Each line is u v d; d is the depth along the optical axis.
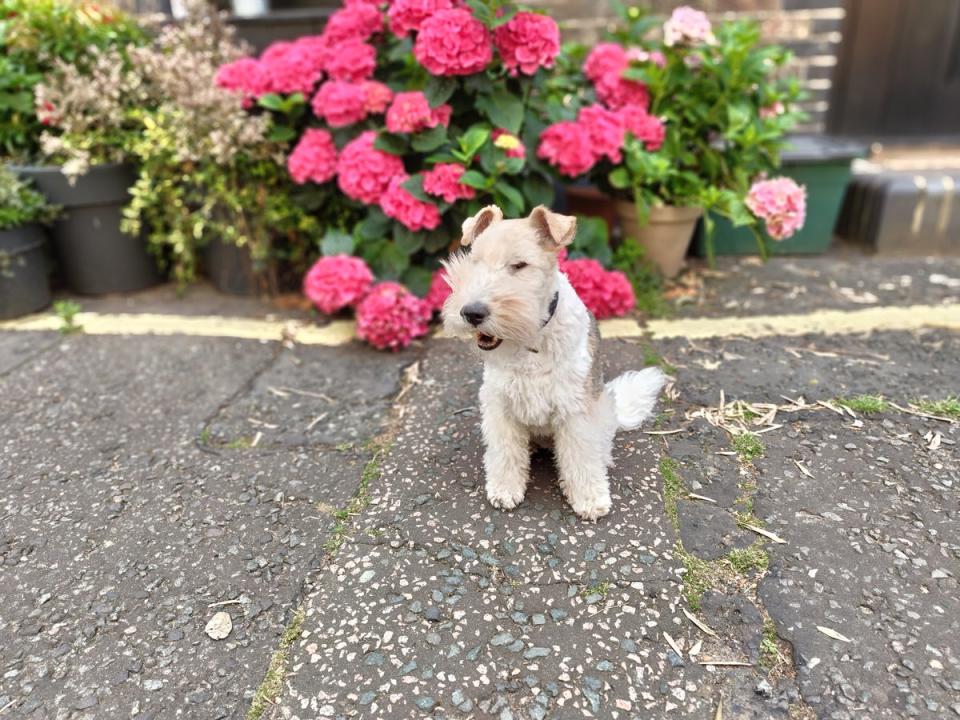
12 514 1.11
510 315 0.88
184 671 0.85
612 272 1.63
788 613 0.88
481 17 1.47
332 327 1.69
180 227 1.80
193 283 2.01
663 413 1.28
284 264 1.87
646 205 1.73
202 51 1.81
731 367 1.42
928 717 0.76
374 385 1.44
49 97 1.69
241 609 0.93
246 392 1.43
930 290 1.77
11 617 0.93
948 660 0.82
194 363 1.54
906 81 2.34
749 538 1.00
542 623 0.88
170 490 1.15
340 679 0.82
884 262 1.99
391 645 0.86
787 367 1.42
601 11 2.28
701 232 2.01
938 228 2.01
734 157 1.80
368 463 1.20
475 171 1.53
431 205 1.53
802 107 2.36
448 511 1.06
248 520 1.08
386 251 1.65
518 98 1.60
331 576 0.96
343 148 1.66
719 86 1.82
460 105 1.59
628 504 1.06
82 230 1.81
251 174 1.73
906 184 2.00
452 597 0.91
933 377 1.37
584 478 1.02
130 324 1.72
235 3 2.34
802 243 2.05
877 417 1.25
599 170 1.78
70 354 1.58
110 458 1.24
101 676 0.85
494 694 0.80
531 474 1.14
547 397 0.98
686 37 1.70
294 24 2.09
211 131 1.65
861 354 1.46
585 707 0.78
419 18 1.49
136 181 1.82
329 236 1.65
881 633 0.85
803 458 1.16
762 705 0.78
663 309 1.69
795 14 2.26
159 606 0.94
